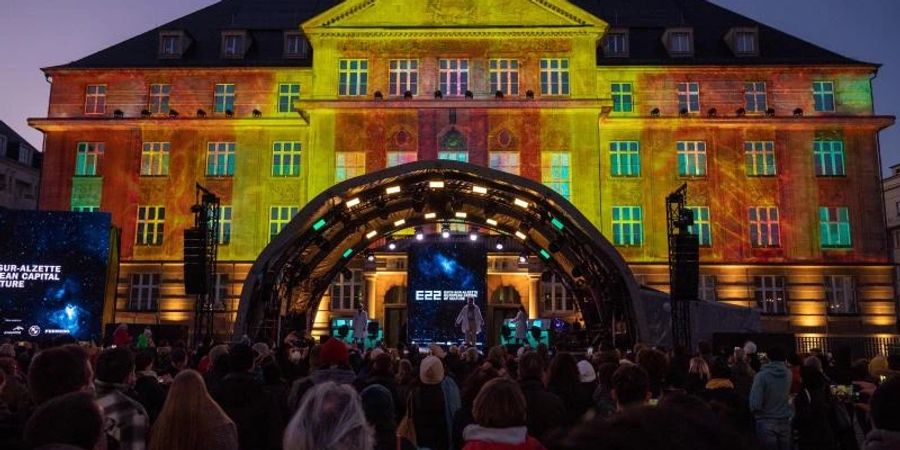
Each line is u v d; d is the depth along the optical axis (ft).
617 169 139.74
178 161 141.18
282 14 162.20
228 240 138.31
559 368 26.89
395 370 44.01
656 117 139.74
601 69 143.13
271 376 30.04
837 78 142.61
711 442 4.14
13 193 218.18
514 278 141.18
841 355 44.91
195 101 144.15
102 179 140.46
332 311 139.33
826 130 140.26
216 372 27.89
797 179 138.51
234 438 15.94
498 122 134.10
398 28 135.85
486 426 14.88
